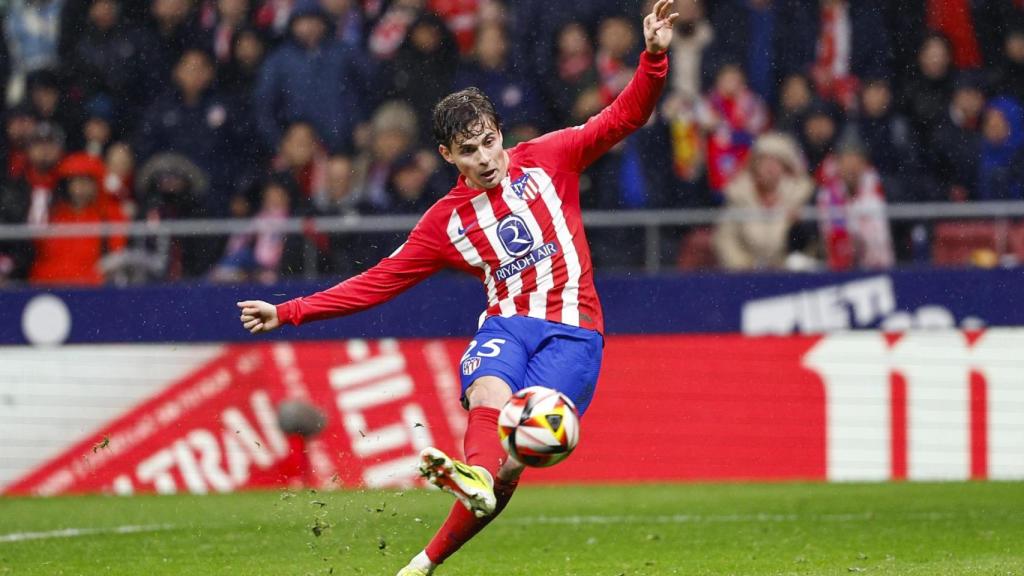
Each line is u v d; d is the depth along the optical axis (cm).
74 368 3503
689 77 4134
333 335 3484
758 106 4125
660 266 3869
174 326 3497
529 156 1719
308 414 3431
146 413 3484
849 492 3155
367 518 2789
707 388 3462
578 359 1683
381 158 3966
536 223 1703
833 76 4134
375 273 1736
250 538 2489
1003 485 3253
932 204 3984
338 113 4056
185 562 2195
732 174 4031
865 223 3844
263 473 3444
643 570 2058
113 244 3906
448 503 3066
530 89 4044
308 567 2127
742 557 2194
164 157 4084
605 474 3447
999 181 4047
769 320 3472
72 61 4216
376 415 3459
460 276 3675
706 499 3053
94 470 3478
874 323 3450
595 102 3997
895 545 2317
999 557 2125
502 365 1653
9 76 4338
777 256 3853
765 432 3444
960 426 3409
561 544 2384
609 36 4028
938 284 3438
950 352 3425
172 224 3700
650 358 3481
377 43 4116
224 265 3831
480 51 4056
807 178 3972
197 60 4144
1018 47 4147
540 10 4122
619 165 3997
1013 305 3416
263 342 3488
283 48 4103
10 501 3300
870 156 4047
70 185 4022
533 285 1703
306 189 3978
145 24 4222
